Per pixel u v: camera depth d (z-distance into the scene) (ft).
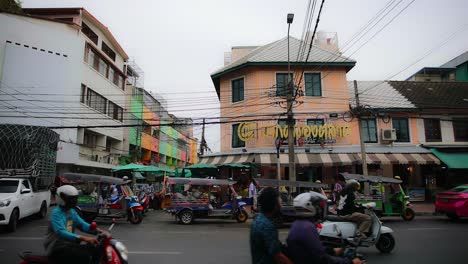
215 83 89.66
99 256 15.05
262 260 10.55
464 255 26.43
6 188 39.45
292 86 55.77
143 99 122.42
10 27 72.64
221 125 82.84
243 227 43.24
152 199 70.18
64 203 14.83
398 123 77.05
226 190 51.24
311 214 10.81
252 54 86.79
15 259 24.29
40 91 74.18
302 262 10.18
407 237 34.40
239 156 76.02
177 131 173.99
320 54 81.97
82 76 83.15
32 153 46.24
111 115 100.27
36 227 40.01
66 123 77.30
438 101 80.07
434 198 74.69
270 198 10.91
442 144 76.18
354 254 13.06
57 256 14.19
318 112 76.79
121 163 105.09
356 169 74.84
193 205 46.57
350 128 75.46
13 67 71.97
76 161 78.69
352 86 87.71
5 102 70.85
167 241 32.53
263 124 76.18
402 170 76.23
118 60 108.68
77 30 82.28
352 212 28.09
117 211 45.34
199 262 24.08
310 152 73.41
